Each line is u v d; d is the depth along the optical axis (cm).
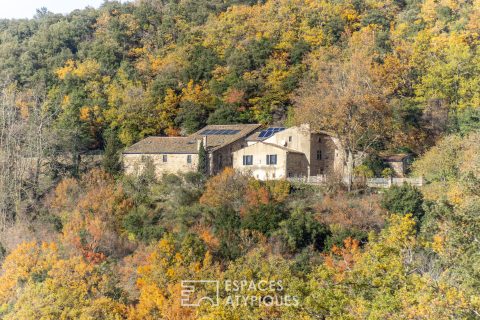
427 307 2641
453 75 9544
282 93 10362
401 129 8775
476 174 4206
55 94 11188
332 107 7550
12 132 8550
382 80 9581
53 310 4578
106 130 10281
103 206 6900
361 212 6209
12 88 10894
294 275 4244
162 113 10312
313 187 7219
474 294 3008
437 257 4009
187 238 5231
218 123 10019
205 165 8094
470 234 3453
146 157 8469
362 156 7794
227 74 11144
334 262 5141
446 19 11644
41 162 8550
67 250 5706
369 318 2752
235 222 6134
